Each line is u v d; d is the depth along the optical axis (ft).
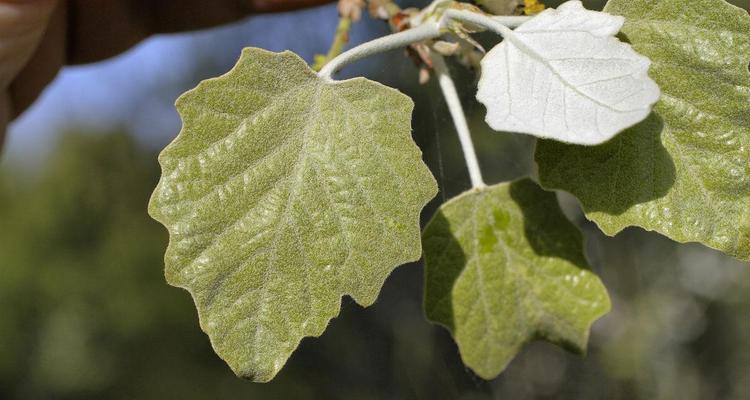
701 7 0.75
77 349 4.68
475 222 0.83
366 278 0.73
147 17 1.50
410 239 0.74
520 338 0.84
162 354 4.53
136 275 4.76
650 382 3.10
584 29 0.73
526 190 0.83
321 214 0.73
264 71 0.73
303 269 0.73
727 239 0.74
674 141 0.75
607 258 2.97
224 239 0.72
